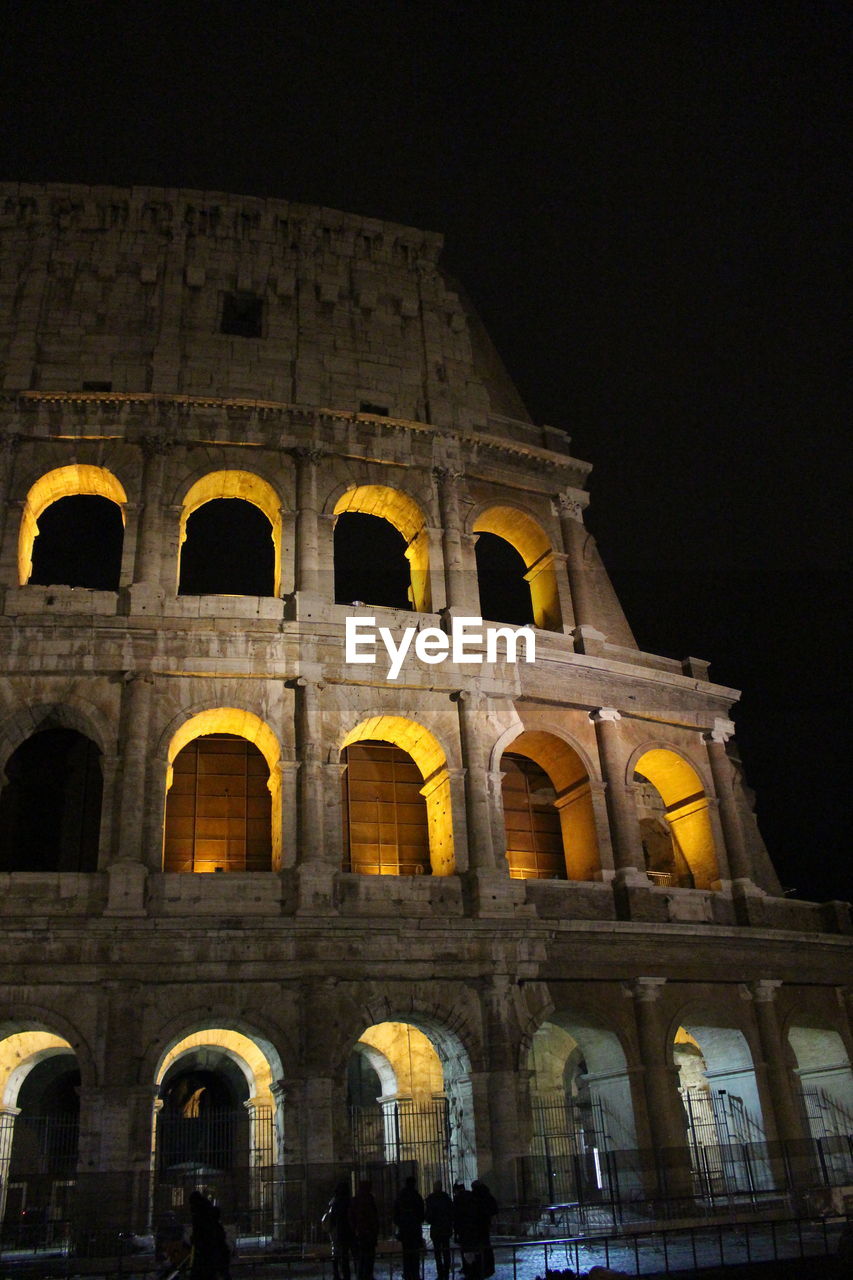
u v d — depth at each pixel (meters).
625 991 40.56
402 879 39.12
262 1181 33.84
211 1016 34.81
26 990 34.06
